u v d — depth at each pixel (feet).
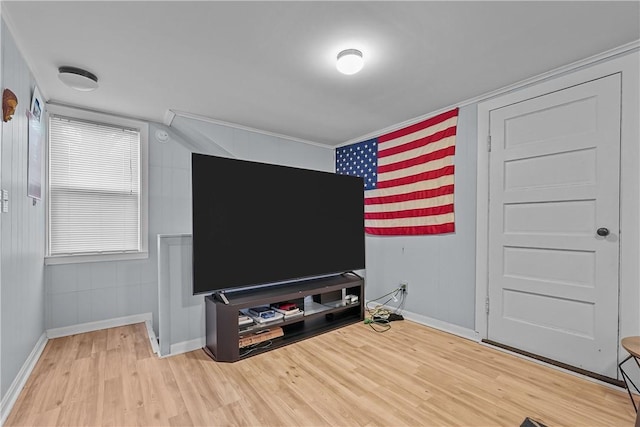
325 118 10.93
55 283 9.27
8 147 5.78
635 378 6.30
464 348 8.50
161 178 11.25
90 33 5.94
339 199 10.82
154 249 11.08
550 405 5.90
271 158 12.78
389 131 11.95
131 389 6.37
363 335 9.49
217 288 7.95
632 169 6.37
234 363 7.59
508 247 8.36
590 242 6.92
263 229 8.89
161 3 5.11
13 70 6.02
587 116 6.99
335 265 10.58
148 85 8.27
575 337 7.12
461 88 8.48
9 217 5.86
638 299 6.27
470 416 5.57
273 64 7.18
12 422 5.29
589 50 6.60
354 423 5.39
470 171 9.25
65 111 9.48
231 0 5.05
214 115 10.61
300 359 7.82
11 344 5.93
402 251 11.38
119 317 10.38
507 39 6.18
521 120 8.11
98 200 10.12
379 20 5.59
